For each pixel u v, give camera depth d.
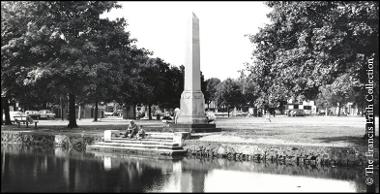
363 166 20.77
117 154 27.59
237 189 15.60
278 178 18.09
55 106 82.00
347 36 21.66
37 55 38.22
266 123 51.06
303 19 23.03
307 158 22.38
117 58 39.19
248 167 21.33
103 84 38.12
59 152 28.92
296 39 24.69
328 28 21.17
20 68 37.44
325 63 21.95
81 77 36.75
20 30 37.50
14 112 69.88
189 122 32.97
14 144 35.31
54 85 36.97
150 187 15.88
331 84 22.33
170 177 18.23
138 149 27.56
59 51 37.56
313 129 36.84
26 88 39.50
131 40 41.25
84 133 33.72
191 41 33.50
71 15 39.25
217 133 31.48
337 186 16.30
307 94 25.33
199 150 26.23
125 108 76.50
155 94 69.19
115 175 18.67
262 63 26.52
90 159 24.67
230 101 97.56
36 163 22.67
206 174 19.12
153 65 66.25
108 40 39.41
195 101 33.50
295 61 23.61
